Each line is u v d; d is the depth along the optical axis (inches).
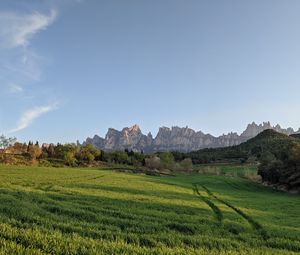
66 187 1633.9
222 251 526.3
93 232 554.6
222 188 3100.4
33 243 394.0
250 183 4173.2
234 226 909.8
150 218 887.1
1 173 2226.9
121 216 885.8
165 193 1849.2
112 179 2620.6
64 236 456.4
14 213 680.4
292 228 981.8
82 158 6806.1
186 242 596.1
